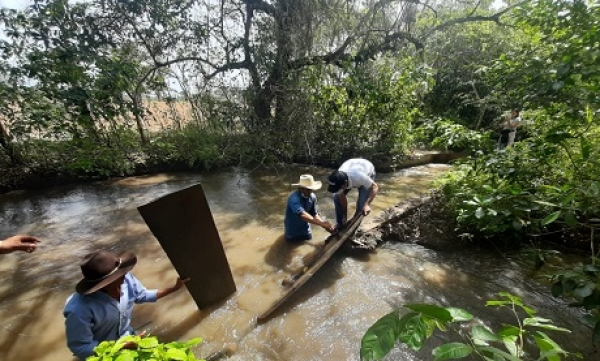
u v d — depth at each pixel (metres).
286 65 8.09
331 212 5.32
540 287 3.36
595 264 2.38
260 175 7.54
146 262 3.87
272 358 2.54
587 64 2.72
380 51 8.18
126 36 7.46
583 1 2.89
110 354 0.90
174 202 2.51
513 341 0.95
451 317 0.84
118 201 5.79
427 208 4.71
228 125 8.52
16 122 6.23
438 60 10.72
